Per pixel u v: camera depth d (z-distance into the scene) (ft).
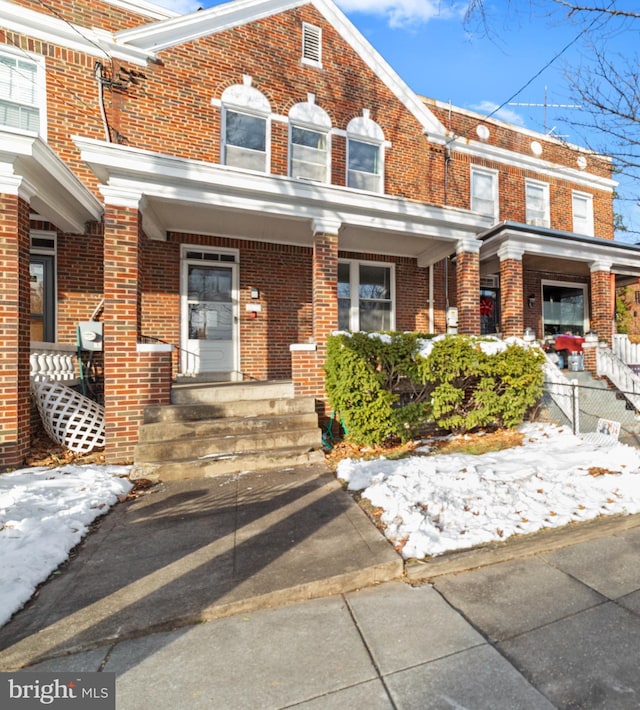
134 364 17.48
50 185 17.71
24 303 16.34
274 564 9.27
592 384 26.86
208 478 15.25
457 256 25.16
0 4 20.75
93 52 22.59
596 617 7.67
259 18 25.95
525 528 10.62
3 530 10.44
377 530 10.85
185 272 25.41
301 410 19.53
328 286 20.99
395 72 29.86
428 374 19.51
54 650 6.89
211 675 6.39
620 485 13.33
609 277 31.22
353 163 28.78
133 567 9.32
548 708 5.70
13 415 15.70
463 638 7.14
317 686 6.13
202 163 17.78
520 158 35.53
